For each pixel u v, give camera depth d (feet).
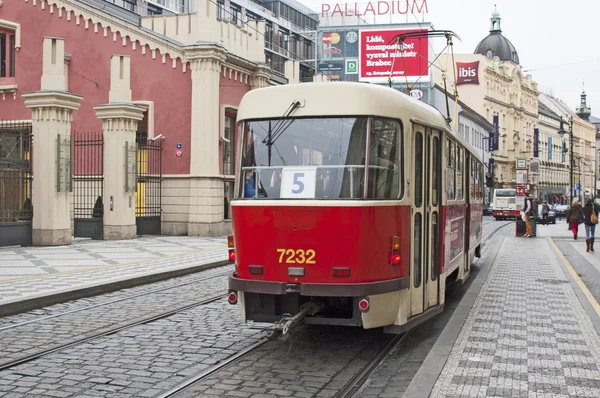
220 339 27.37
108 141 73.72
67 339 27.45
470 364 22.56
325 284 23.15
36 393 19.93
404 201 25.16
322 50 229.66
